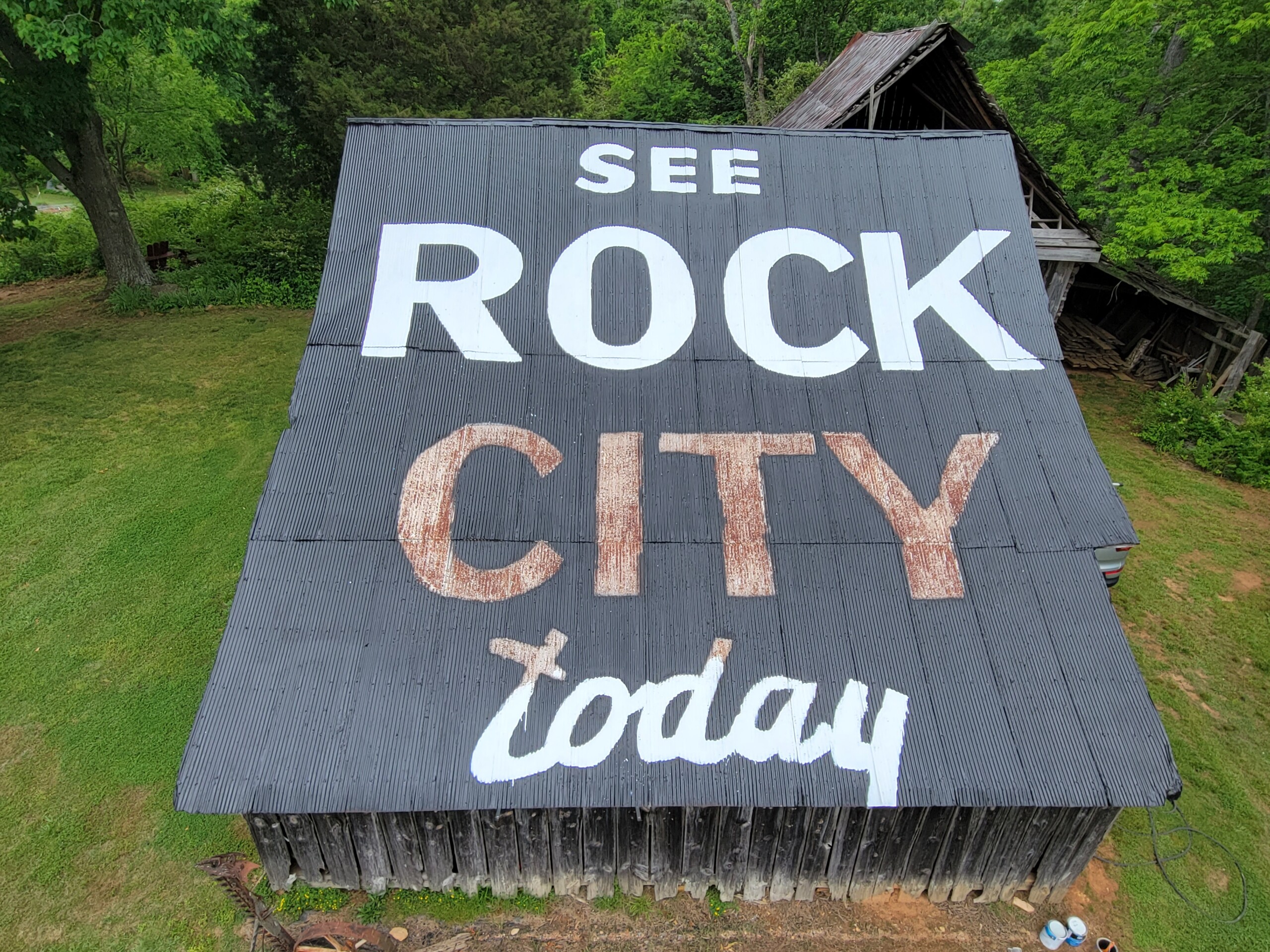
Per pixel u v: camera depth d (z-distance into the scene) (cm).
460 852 600
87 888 640
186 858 664
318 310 716
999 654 595
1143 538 1155
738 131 821
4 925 613
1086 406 1603
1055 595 621
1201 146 1540
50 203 3397
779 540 638
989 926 628
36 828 684
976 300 758
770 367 720
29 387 1446
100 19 1386
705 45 3222
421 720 552
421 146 787
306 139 2023
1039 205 1587
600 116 3259
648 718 562
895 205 798
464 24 1975
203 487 1161
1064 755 557
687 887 631
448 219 759
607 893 634
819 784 544
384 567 606
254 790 521
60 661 854
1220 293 1747
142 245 2125
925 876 627
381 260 739
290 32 1919
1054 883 634
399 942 604
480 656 577
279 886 622
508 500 642
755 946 607
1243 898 664
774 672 582
